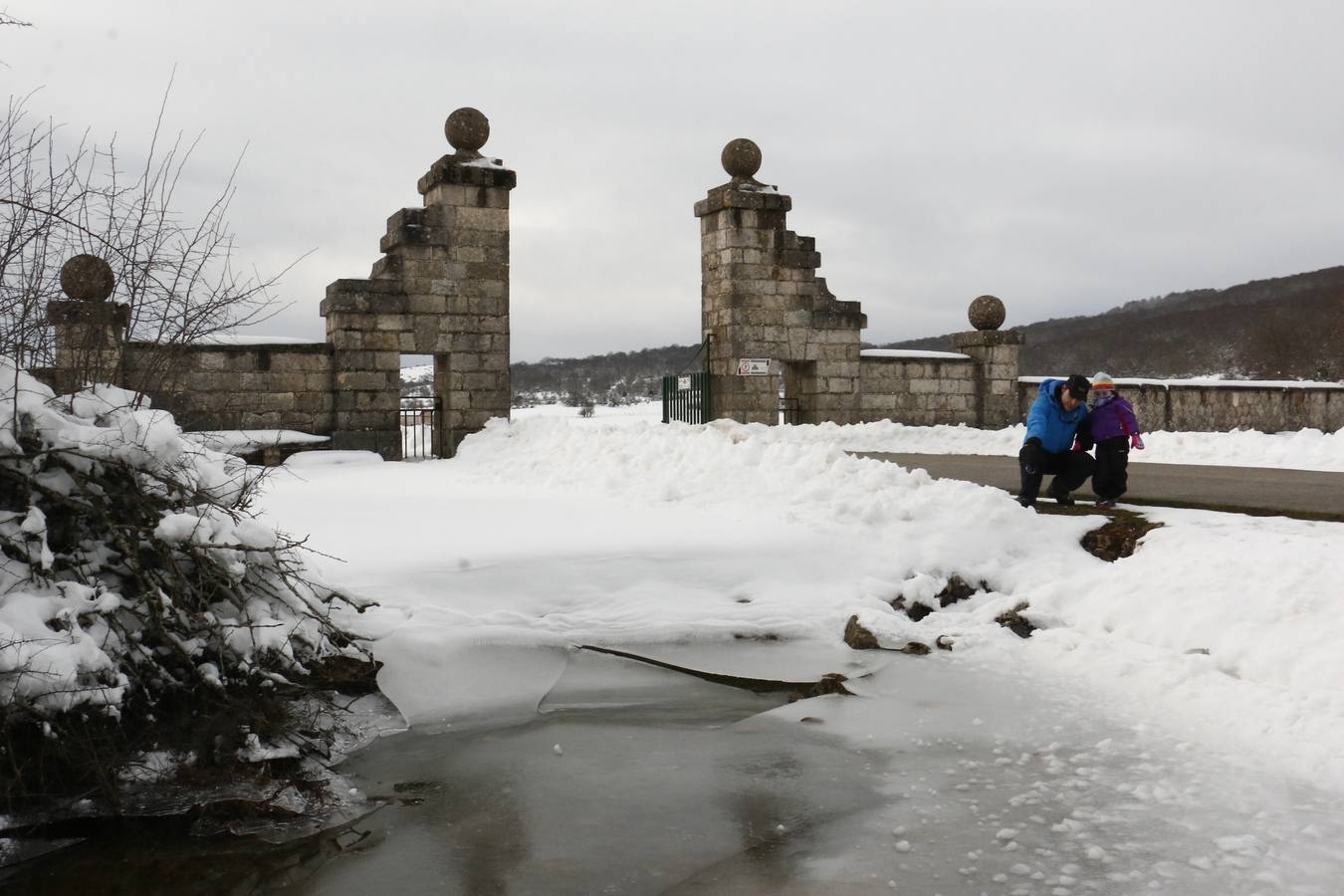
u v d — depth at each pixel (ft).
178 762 18.33
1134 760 18.38
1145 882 13.93
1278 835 15.17
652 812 16.96
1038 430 33.81
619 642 25.18
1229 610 23.62
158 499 20.70
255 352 58.59
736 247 67.77
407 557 28.37
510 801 17.56
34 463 19.52
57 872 15.30
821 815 16.63
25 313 19.92
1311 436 53.83
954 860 14.83
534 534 31.37
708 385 69.46
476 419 62.90
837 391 70.69
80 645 17.57
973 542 30.40
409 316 61.26
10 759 16.99
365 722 21.15
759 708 22.24
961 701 21.94
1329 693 19.65
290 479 49.24
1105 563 29.58
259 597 21.49
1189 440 57.57
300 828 16.66
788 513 33.12
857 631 25.73
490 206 62.90
